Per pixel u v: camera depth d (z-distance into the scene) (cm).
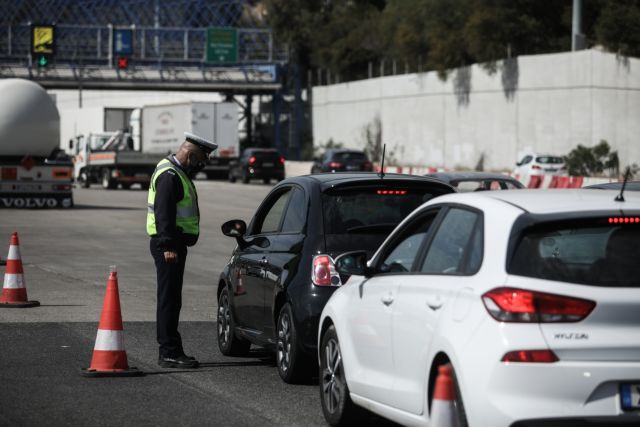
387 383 2103
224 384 2852
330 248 2764
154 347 3409
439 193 2894
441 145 19388
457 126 18875
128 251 6694
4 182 10431
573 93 15938
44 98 10350
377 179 2873
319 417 2470
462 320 1803
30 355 3200
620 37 15375
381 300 2150
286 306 2819
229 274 3281
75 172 18625
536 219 1773
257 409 2545
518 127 17162
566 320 1702
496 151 17750
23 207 10550
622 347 1695
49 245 6981
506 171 15900
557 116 16262
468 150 18525
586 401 1691
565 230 1778
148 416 2442
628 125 15150
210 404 2592
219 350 3434
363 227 2794
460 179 6122
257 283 3020
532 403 1691
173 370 3047
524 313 1709
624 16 15288
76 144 17125
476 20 17850
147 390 2745
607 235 1780
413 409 1989
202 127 19900
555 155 16250
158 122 19650
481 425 1725
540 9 18088
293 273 2802
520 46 17988
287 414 2497
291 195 3028
